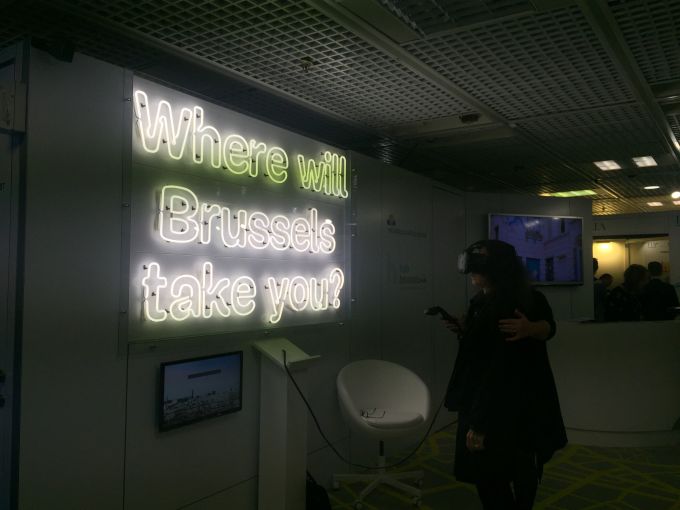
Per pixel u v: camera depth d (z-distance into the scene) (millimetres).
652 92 3918
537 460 2428
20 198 2182
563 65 3383
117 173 2506
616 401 4859
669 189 7797
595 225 11133
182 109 2836
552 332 2486
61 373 2275
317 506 3182
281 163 3467
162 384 2660
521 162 6059
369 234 4375
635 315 5414
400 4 2713
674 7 2643
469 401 2439
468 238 6484
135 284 2582
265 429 3180
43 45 2246
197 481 2867
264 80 3721
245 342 3156
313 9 2734
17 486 2127
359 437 4152
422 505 3535
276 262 3393
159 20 2865
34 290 2186
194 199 2873
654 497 3682
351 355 4105
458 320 2998
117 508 2484
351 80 3688
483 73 3527
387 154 5746
